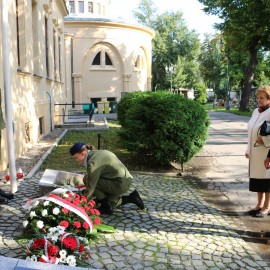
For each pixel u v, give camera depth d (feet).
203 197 20.17
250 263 12.35
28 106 34.19
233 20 93.45
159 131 24.73
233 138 45.70
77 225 12.35
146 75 119.65
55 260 10.75
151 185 21.98
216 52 187.73
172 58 184.85
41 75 42.19
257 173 16.28
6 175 22.04
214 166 28.35
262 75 148.05
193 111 24.99
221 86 211.00
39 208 12.95
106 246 13.19
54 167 26.66
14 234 13.85
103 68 102.32
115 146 36.11
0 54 24.49
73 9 122.62
